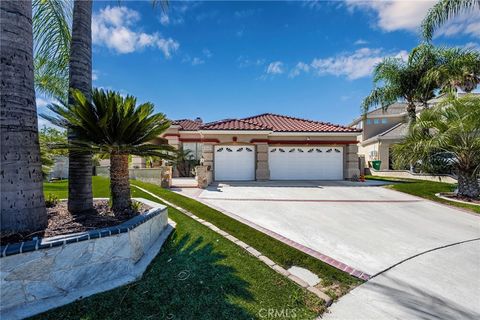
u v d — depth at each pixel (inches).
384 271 197.0
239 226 295.3
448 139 460.1
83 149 210.7
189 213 347.6
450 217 364.8
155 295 154.3
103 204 277.3
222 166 746.8
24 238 155.1
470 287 174.1
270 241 251.8
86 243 159.6
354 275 190.5
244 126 749.3
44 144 214.7
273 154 782.5
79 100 204.7
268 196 497.4
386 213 380.8
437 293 166.4
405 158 529.3
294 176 786.2
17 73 163.8
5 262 132.6
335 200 467.5
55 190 458.6
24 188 164.6
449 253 233.0
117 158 236.7
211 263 199.0
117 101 217.6
